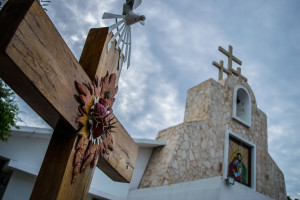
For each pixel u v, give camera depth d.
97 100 2.54
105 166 3.16
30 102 2.00
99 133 2.50
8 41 1.56
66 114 2.10
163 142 11.36
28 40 1.70
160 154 11.20
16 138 7.82
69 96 2.13
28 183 7.73
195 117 13.03
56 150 2.24
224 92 13.67
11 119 6.10
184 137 11.22
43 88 1.84
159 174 10.26
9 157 7.56
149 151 11.69
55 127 2.27
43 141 8.20
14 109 6.32
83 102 2.29
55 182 2.13
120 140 3.35
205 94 13.12
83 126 2.32
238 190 9.01
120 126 3.35
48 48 1.88
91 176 2.57
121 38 3.05
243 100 14.91
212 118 12.58
